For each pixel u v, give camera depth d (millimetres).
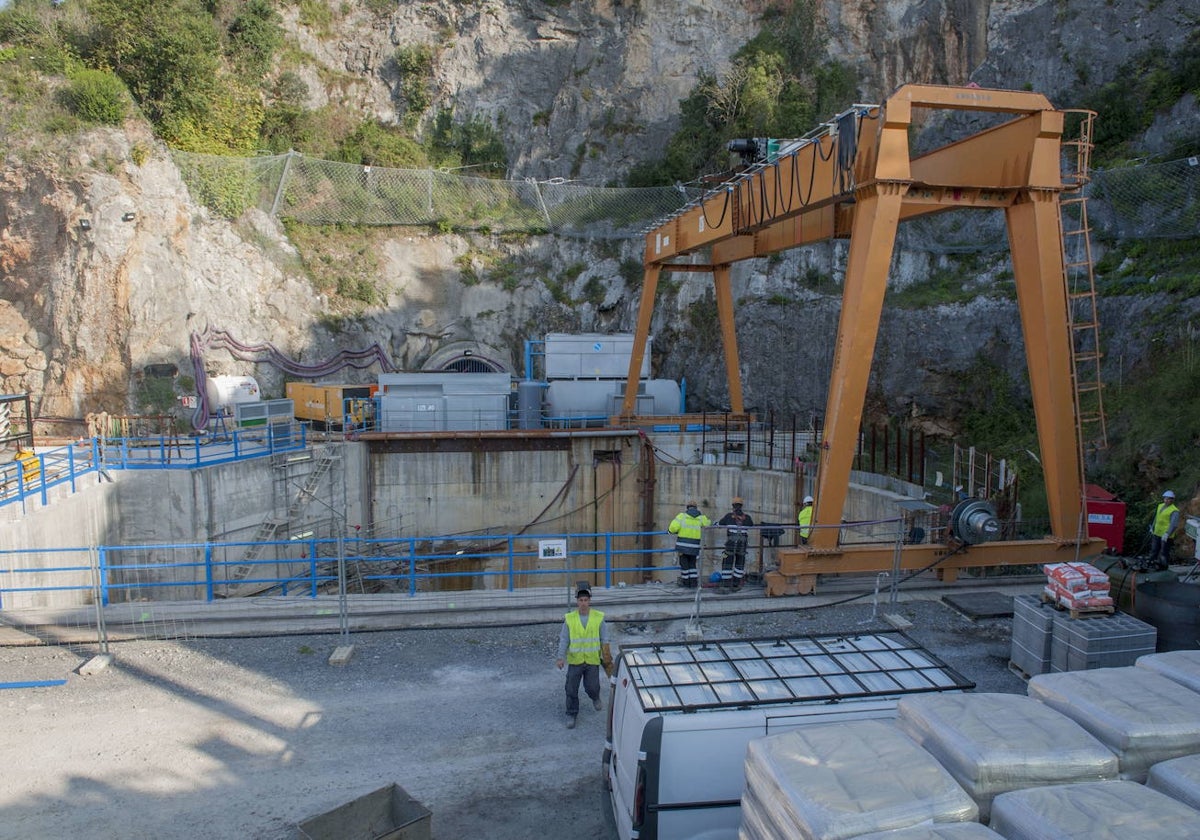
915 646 7242
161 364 27750
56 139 27516
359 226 37781
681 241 23016
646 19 44531
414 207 38938
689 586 13492
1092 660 9039
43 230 27500
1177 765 4797
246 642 11414
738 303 33812
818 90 40750
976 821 4426
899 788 4508
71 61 30453
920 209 14570
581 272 39312
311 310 33500
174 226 29141
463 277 37875
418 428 27312
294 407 26812
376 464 25484
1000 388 25047
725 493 24562
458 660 10891
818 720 6039
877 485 20891
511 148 44812
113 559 19391
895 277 30875
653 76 44250
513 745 8742
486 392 28000
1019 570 14727
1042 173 12750
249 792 7797
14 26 30969
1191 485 15516
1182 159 24703
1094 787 4469
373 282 36094
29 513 16172
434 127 44625
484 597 12852
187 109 33812
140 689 9961
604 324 38594
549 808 7609
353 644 11367
